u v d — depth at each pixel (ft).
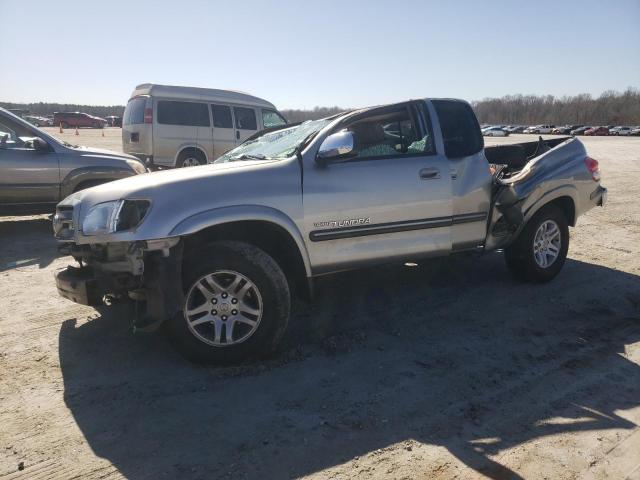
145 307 11.18
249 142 16.48
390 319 14.30
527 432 9.16
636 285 17.35
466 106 15.53
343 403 10.07
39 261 20.10
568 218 17.97
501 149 20.67
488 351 12.37
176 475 8.02
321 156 12.41
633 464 8.33
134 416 9.62
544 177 16.34
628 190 40.04
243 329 11.69
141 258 10.67
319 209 12.42
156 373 11.25
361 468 8.20
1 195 23.02
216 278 11.30
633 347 12.71
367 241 13.23
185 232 10.78
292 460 8.39
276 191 11.91
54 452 8.59
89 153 25.08
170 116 37.96
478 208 15.01
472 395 10.39
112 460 8.39
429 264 19.54
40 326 13.74
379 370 11.39
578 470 8.18
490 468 8.21
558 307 15.28
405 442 8.86
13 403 10.03
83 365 11.60
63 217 12.47
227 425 9.33
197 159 39.42
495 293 16.40
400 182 13.48
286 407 9.91
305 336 13.17
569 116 339.16
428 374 11.23
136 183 11.58
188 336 11.14
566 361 11.92
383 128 14.07
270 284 11.49
